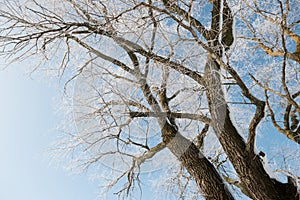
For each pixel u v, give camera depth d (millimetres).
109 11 6312
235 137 5656
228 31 6188
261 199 5605
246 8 6996
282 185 5707
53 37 5926
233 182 6695
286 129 5633
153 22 5027
